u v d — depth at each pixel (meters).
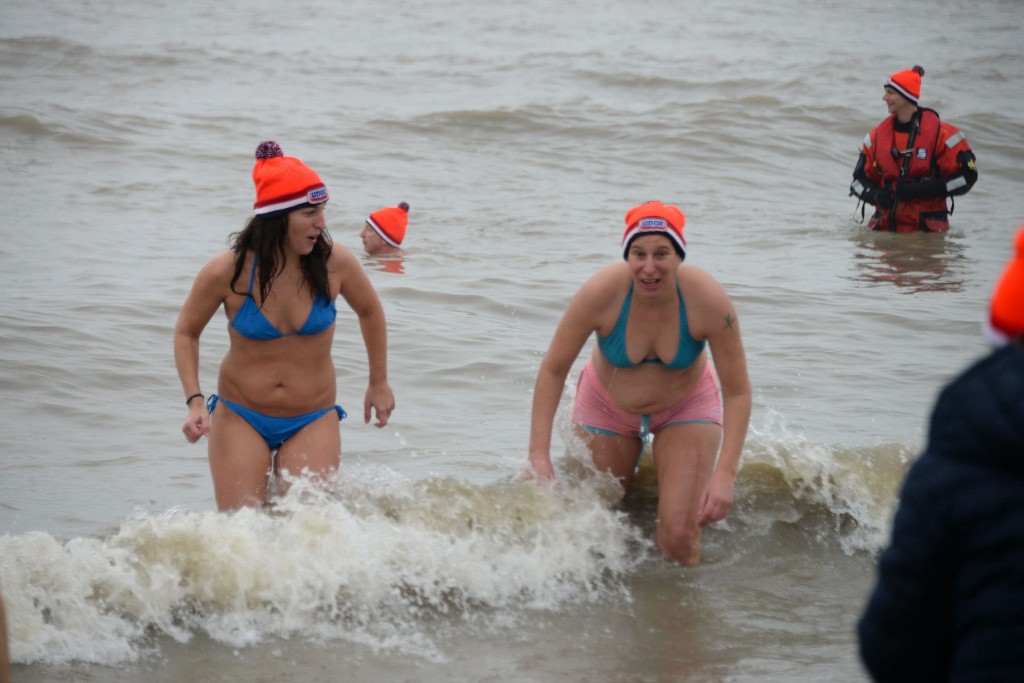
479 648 12.33
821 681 11.66
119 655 11.83
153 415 19.77
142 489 16.45
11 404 19.69
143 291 26.92
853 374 22.61
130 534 13.15
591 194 42.78
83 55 70.38
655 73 71.50
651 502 16.16
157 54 73.00
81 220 35.00
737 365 14.60
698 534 14.84
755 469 16.72
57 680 11.25
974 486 6.41
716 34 101.44
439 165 47.00
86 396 20.36
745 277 30.48
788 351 24.05
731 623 13.19
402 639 12.48
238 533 13.17
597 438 15.87
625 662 12.07
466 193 42.16
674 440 15.32
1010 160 52.94
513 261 31.83
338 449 15.27
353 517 13.99
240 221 35.91
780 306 27.58
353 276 14.97
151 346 23.23
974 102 65.94
